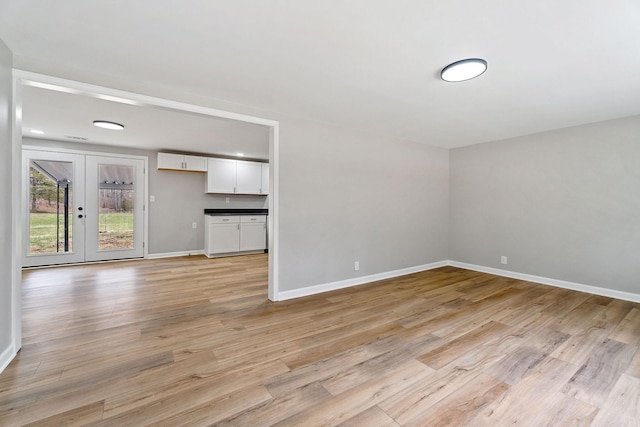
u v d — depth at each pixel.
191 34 1.72
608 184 3.31
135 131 3.99
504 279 4.09
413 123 3.50
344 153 3.65
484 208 4.51
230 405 1.50
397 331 2.40
